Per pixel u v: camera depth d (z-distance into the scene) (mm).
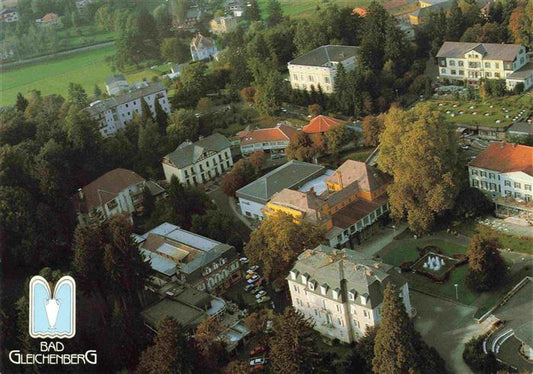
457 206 189625
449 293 163500
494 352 140625
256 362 146875
